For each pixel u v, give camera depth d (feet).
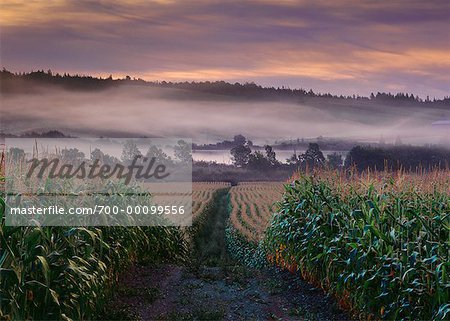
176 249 55.42
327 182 43.04
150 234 47.88
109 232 34.50
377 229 30.50
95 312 27.48
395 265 27.48
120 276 38.14
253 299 36.19
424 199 33.83
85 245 26.53
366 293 28.81
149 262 46.29
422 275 25.86
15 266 20.97
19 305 21.40
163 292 36.83
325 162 48.21
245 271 44.86
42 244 23.88
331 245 35.45
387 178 38.68
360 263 28.78
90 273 26.68
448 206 32.55
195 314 31.89
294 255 41.29
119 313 29.94
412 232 29.35
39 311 22.44
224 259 67.46
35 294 22.29
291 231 41.98
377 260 28.68
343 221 34.58
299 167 49.11
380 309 28.17
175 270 45.29
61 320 22.41
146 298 34.60
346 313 31.96
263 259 52.75
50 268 22.81
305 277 39.60
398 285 27.30
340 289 32.53
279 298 36.73
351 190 39.22
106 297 30.45
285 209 44.55
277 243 46.26
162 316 31.14
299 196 44.19
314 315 32.50
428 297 25.38
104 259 32.19
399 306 26.45
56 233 25.43
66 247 25.05
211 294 37.22
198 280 41.52
